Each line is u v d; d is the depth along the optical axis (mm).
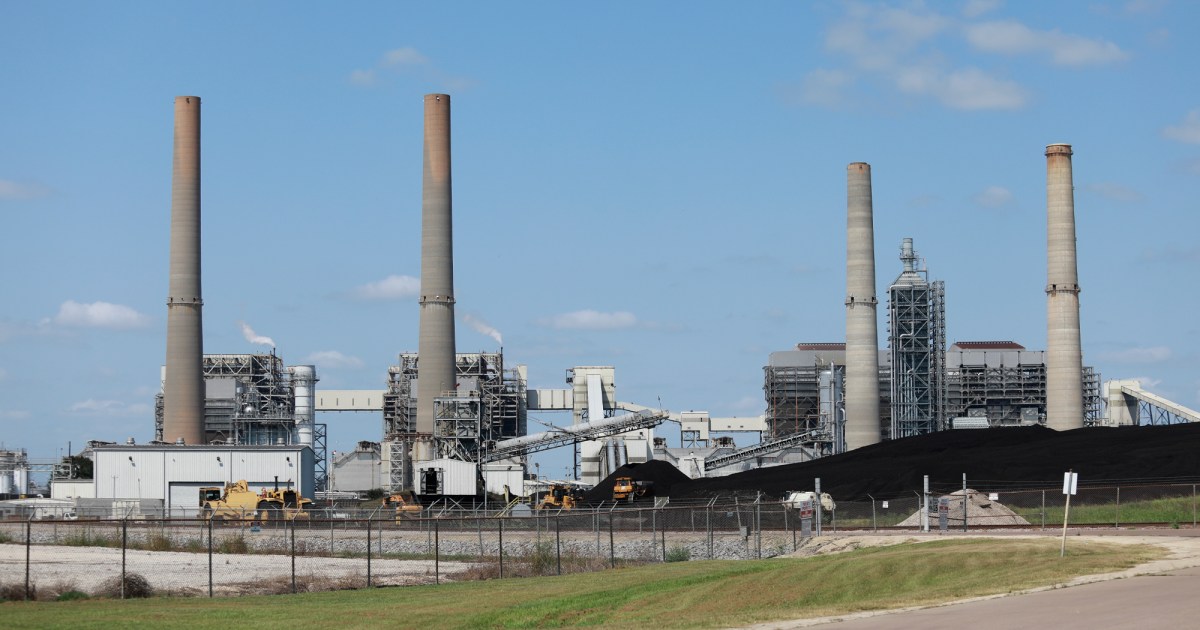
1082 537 62500
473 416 186000
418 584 62844
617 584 55531
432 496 143625
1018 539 61625
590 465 197375
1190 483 98125
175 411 185500
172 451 153500
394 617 46906
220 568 73938
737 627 38125
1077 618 33250
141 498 148000
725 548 80938
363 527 106875
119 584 57938
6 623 46062
